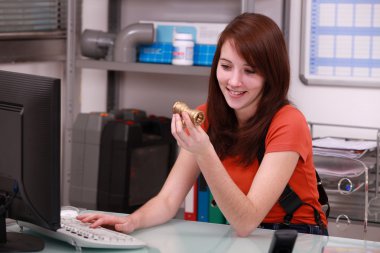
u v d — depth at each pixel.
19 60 3.29
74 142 3.23
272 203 1.93
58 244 1.80
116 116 3.28
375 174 2.83
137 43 3.27
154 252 1.75
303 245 1.82
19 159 1.68
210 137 2.15
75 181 3.24
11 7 3.24
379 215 2.71
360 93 3.20
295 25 3.26
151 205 2.07
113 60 3.31
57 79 1.61
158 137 3.23
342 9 3.17
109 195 3.10
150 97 3.63
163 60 3.25
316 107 3.27
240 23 1.98
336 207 2.78
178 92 3.56
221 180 1.83
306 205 2.09
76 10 3.61
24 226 1.92
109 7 3.63
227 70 2.01
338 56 3.20
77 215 2.02
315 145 2.79
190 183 2.18
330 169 2.71
